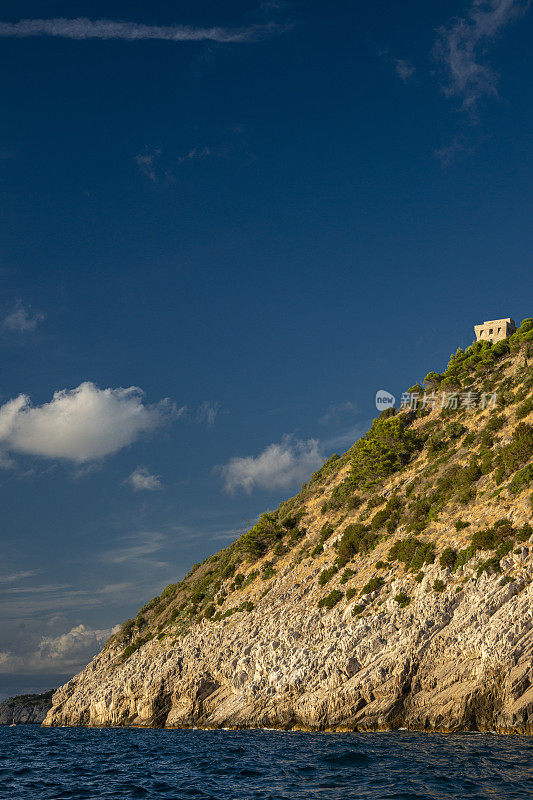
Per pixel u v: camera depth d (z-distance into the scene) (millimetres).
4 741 79375
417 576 71500
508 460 80438
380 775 36750
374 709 61000
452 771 36531
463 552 69250
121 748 60594
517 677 53312
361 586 79125
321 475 127625
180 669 90438
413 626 65062
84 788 37062
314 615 79438
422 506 85875
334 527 100125
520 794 30375
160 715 88875
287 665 73312
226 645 87500
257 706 73062
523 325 118625
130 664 104438
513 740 48312
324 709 64688
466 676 57344
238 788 35531
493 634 56812
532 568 61531
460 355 123312
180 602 118188
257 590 97812
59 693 116562
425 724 57750
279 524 111375
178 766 45250
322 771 39438
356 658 66000
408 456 105625
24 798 34156
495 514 73438
